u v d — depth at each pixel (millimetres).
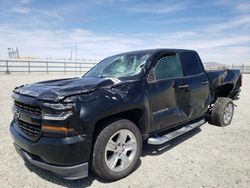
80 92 2744
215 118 5477
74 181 3064
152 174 3230
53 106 2596
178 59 4328
